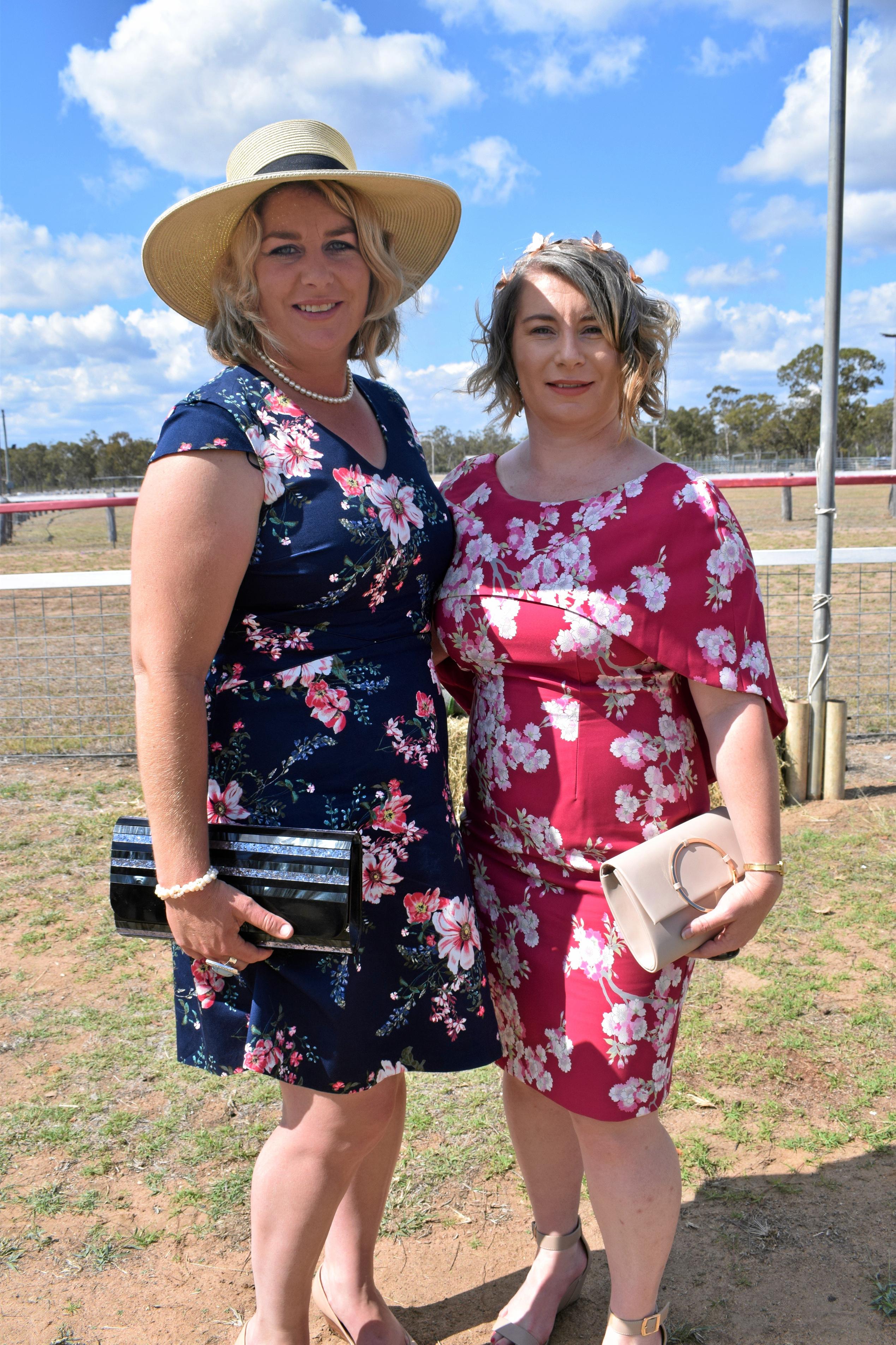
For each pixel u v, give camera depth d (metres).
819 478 4.69
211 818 1.62
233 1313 2.01
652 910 1.58
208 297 1.87
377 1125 1.69
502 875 1.83
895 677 7.21
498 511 1.81
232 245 1.70
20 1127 2.59
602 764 1.71
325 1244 2.00
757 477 6.34
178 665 1.46
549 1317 1.95
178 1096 2.73
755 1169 2.38
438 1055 1.67
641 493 1.68
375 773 1.61
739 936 1.70
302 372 1.68
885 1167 2.38
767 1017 3.02
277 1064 1.58
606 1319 2.02
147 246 1.72
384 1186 1.93
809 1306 1.98
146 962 3.47
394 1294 2.08
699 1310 1.98
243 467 1.49
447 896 1.68
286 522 1.53
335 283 1.63
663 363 1.78
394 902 1.63
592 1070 1.70
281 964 1.57
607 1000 1.69
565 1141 1.95
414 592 1.73
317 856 1.47
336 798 1.58
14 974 3.38
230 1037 1.64
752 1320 1.95
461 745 4.47
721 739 1.69
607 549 1.67
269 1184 1.67
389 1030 1.62
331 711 1.59
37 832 4.68
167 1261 2.15
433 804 1.69
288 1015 1.57
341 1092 1.58
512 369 1.88
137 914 1.61
